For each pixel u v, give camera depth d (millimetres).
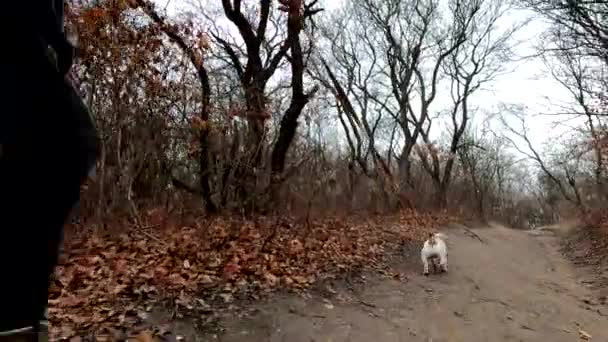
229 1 12141
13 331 1020
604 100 15141
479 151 42219
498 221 41312
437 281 10258
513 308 9172
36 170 1005
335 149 25812
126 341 4836
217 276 7062
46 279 1067
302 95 12930
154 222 9641
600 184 25812
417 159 34438
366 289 8578
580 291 11688
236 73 13617
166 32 8758
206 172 11008
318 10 13188
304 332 6168
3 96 970
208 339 5410
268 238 8953
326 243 10641
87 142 1068
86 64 7488
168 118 9797
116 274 6367
